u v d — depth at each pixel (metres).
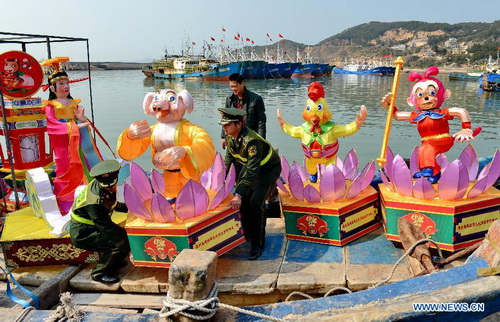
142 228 3.76
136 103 30.64
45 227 4.36
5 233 4.24
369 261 4.02
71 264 4.19
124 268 4.18
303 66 78.00
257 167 3.99
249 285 3.70
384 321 2.40
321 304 2.61
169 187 4.40
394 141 17.52
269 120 23.44
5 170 6.05
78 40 5.99
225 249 4.02
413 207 4.04
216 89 47.91
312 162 5.20
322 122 5.12
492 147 16.52
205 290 2.41
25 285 4.06
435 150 4.52
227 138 4.22
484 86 42.62
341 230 4.29
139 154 4.45
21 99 5.86
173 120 4.25
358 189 4.40
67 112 5.21
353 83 59.59
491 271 2.63
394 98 4.73
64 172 5.08
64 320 2.67
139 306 3.71
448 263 3.62
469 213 3.93
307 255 4.20
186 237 3.65
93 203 3.77
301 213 4.41
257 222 4.21
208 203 3.86
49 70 5.64
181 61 72.94
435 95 4.47
